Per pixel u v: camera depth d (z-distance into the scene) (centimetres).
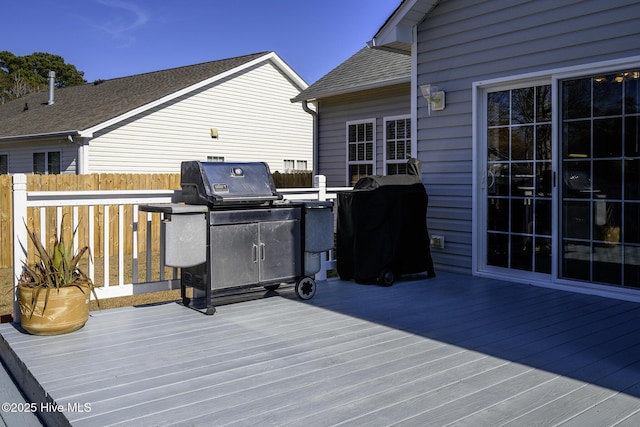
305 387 291
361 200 563
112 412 262
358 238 564
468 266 613
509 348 354
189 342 372
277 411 261
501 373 308
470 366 320
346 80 1115
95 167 1311
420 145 657
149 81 1736
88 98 1752
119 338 381
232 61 1667
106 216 460
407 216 571
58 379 304
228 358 338
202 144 1516
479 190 598
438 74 631
